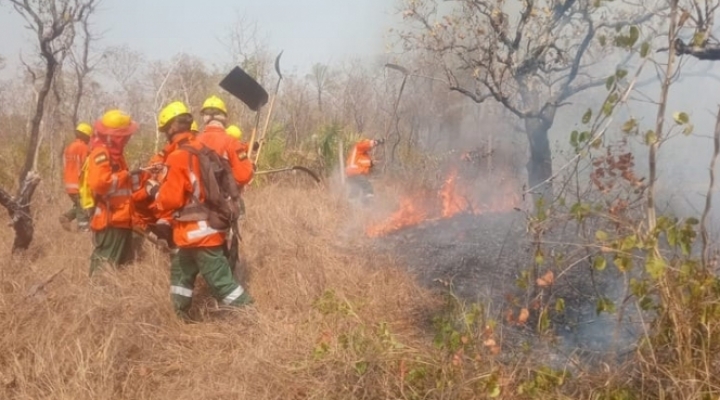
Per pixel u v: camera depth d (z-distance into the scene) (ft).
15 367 12.11
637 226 10.67
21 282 16.51
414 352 11.63
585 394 10.22
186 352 13.73
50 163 32.14
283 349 12.96
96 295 15.25
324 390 11.29
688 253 9.75
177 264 15.61
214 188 15.39
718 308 9.75
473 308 11.78
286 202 27.81
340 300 15.17
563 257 12.18
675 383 9.27
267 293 16.74
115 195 18.16
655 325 10.30
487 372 10.62
